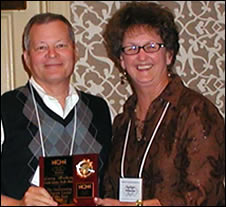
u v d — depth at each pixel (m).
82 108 1.92
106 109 2.00
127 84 2.46
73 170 1.78
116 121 2.01
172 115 1.77
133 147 1.86
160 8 1.88
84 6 2.45
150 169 1.76
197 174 1.66
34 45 1.85
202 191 1.65
